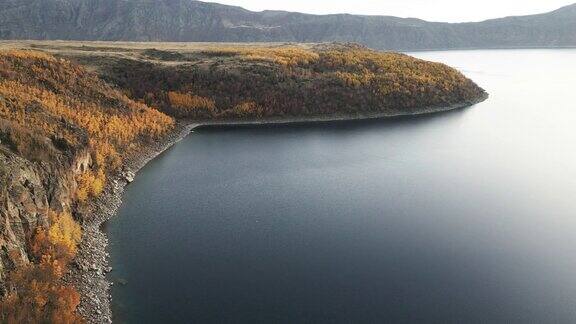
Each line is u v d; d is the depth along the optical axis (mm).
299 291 27016
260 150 60938
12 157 27812
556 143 63625
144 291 26906
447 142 65000
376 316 24641
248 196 43094
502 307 25438
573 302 25891
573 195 43031
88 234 32656
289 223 36656
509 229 35438
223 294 26734
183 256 31141
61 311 22266
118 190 43094
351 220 37219
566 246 32562
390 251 31828
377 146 63000
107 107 59438
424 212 38844
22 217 25594
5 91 44031
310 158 57000
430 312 24969
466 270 29312
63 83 59094
